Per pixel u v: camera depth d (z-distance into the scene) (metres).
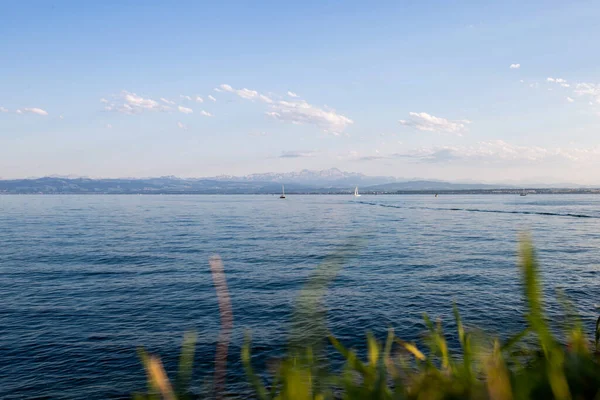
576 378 1.08
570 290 20.20
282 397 1.21
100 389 11.07
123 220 80.31
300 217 91.75
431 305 17.95
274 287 21.97
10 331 15.31
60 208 138.38
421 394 1.23
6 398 10.69
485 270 26.53
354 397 1.26
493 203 179.25
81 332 15.19
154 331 15.23
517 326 14.64
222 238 47.69
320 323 1.15
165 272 26.62
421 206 156.12
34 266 29.12
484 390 1.14
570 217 87.81
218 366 1.32
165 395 1.30
